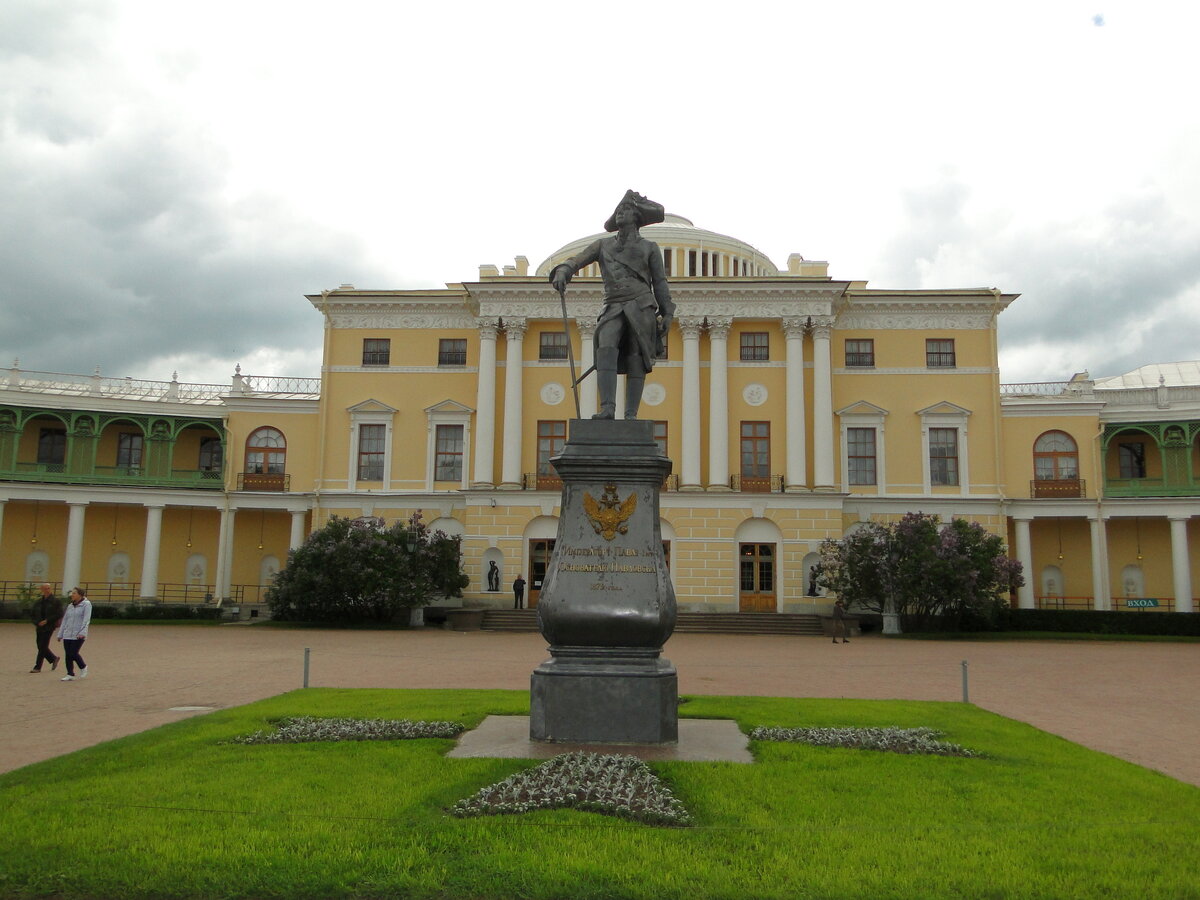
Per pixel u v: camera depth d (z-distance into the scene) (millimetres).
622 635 10445
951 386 46438
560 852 6648
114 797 8086
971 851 6816
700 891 5988
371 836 6953
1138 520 47062
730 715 13336
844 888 6051
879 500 45375
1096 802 8391
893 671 23438
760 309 45594
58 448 49062
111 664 22969
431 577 41281
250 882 6117
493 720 12531
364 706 13969
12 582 47062
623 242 11984
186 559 48969
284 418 48812
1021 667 25125
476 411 46719
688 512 43281
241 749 10312
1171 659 28125
